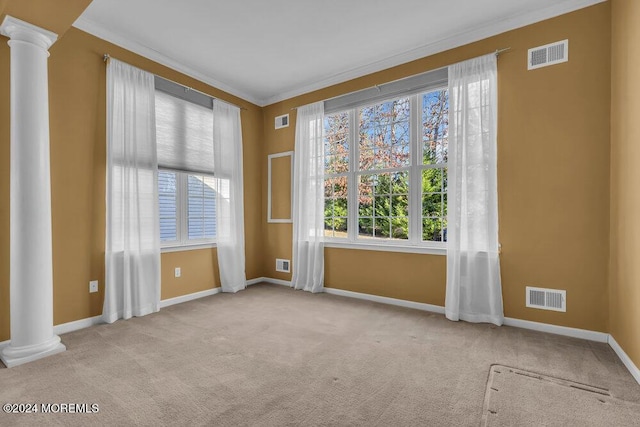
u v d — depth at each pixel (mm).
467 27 3037
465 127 3055
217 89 4246
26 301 2248
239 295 4086
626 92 2195
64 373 2066
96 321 2984
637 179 2012
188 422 1588
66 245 2809
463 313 3092
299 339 2646
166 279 3617
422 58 3453
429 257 3422
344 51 3477
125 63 3152
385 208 3838
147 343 2549
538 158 2807
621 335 2268
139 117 3266
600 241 2562
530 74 2842
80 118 2898
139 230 3197
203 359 2277
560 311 2723
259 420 1604
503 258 2971
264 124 4922
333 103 4176
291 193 4617
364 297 3898
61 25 2283
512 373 2068
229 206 4270
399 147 3732
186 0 2607
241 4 2662
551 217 2756
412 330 2848
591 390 1870
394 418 1621
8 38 2449
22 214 2232
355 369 2133
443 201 3410
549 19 2758
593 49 2584
